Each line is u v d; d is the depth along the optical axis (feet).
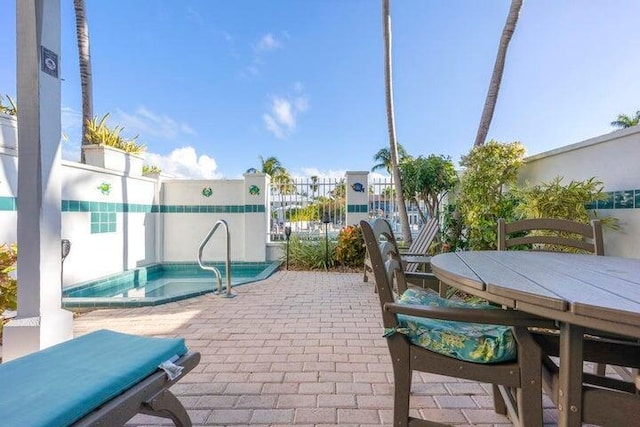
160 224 22.02
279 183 23.72
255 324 10.00
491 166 13.28
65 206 14.88
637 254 8.33
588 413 3.22
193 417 5.41
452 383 6.53
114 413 3.58
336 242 20.86
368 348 8.19
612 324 2.68
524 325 3.65
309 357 7.68
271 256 22.67
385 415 5.48
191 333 9.25
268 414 5.50
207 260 22.22
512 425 5.19
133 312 11.23
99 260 16.79
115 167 18.06
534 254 6.24
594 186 9.46
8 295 8.42
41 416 3.14
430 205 20.11
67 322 7.48
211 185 22.44
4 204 11.91
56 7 7.34
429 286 10.96
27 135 6.93
